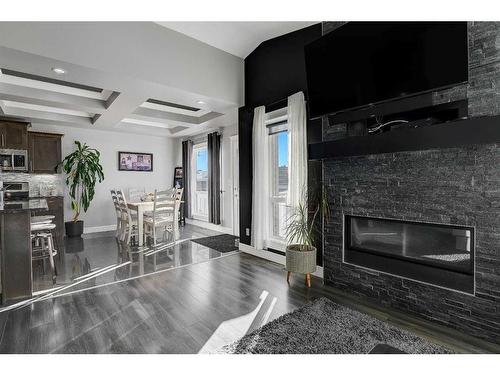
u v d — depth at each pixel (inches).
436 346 72.9
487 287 75.7
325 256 118.3
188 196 281.1
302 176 127.0
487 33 75.0
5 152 187.9
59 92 159.6
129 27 120.6
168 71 133.0
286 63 139.9
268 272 132.6
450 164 81.7
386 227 100.5
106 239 207.5
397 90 85.5
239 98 165.3
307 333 79.1
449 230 84.9
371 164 101.3
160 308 95.3
